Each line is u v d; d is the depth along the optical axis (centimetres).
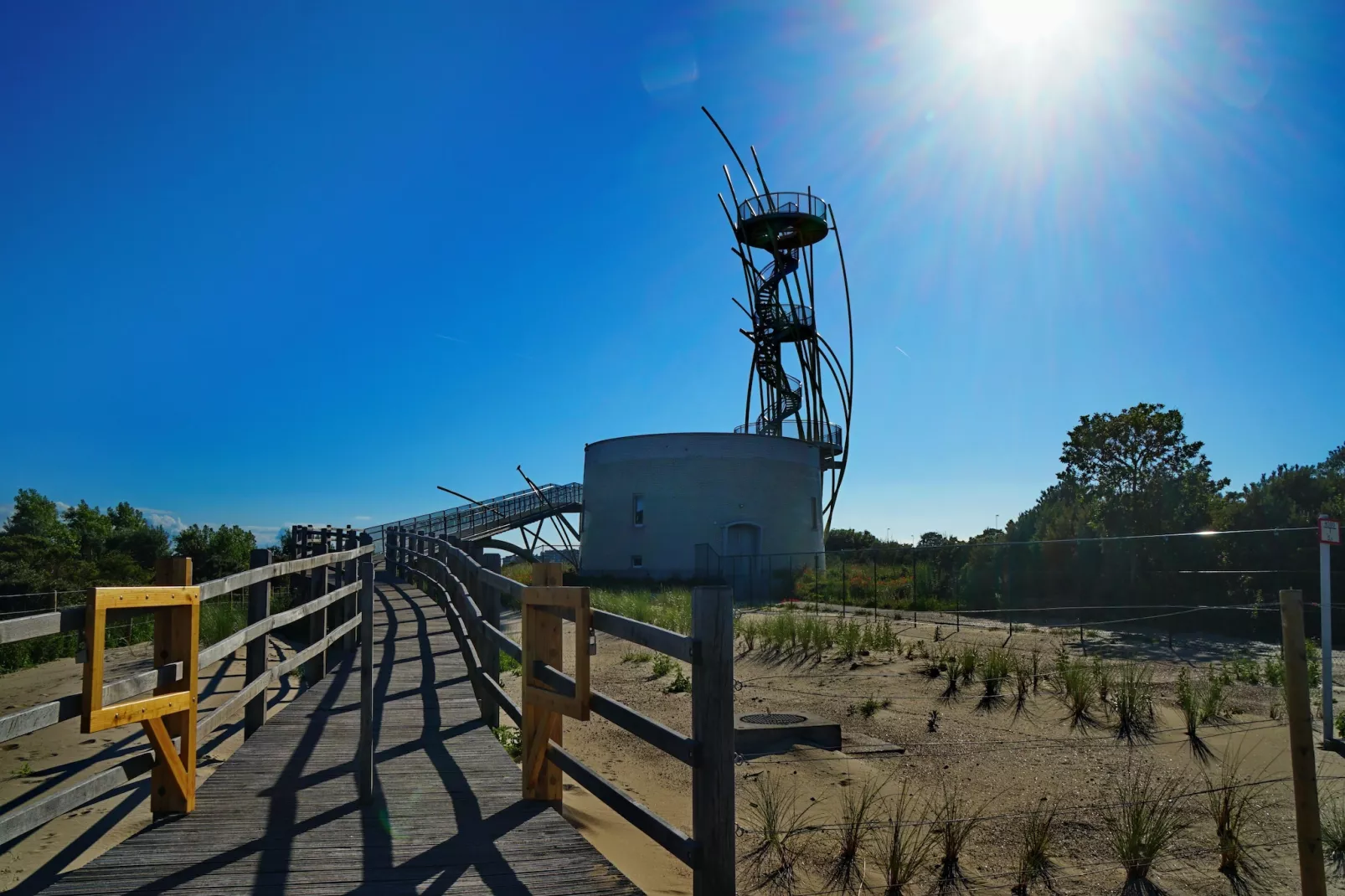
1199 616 1675
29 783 675
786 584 3253
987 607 2258
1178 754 764
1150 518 2056
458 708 809
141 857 421
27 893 436
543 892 385
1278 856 546
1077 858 548
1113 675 1069
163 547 4909
